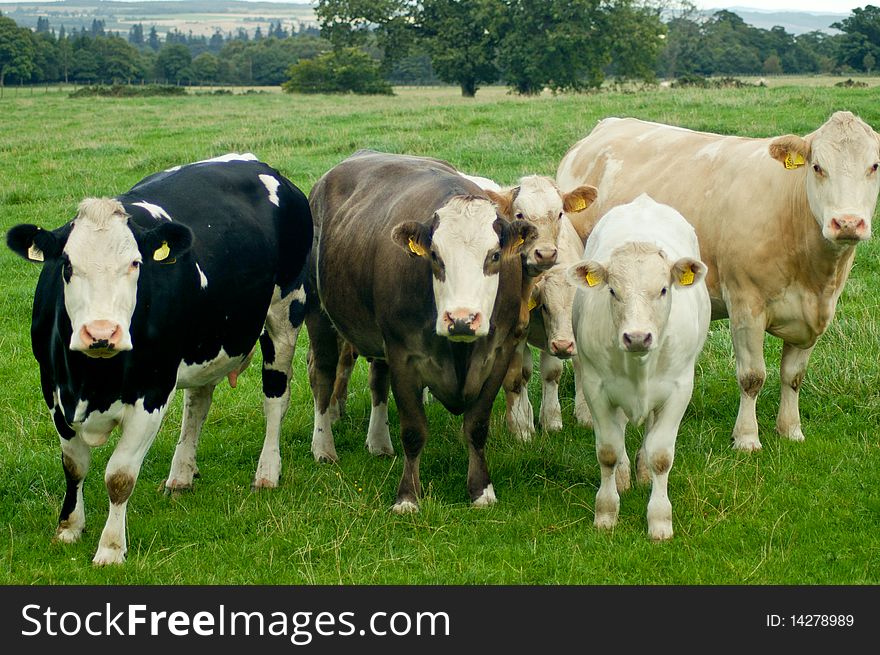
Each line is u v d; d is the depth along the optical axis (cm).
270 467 729
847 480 687
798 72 9944
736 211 768
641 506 664
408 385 671
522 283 736
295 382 959
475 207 622
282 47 12062
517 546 611
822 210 695
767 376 893
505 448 768
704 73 9538
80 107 3956
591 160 955
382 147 1991
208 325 650
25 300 1180
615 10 5144
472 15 5281
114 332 532
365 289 701
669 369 606
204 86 11050
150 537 633
